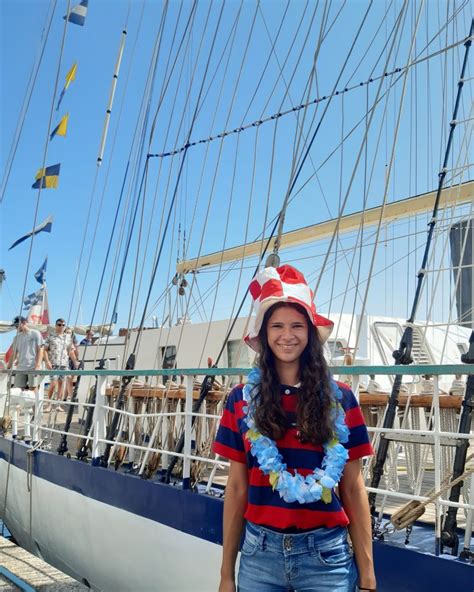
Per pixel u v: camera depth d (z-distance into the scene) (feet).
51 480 18.56
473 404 9.74
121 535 14.52
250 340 7.20
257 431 6.63
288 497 6.30
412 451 14.29
